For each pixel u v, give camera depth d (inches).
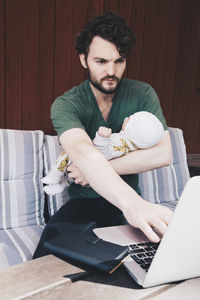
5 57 96.5
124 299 23.9
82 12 107.7
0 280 26.0
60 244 30.7
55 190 55.7
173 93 140.9
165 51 133.1
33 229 66.9
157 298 24.3
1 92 98.0
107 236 34.1
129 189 34.4
